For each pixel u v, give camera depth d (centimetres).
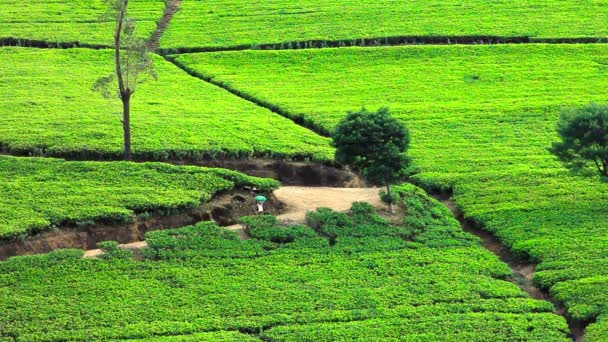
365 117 8769
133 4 15888
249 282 7575
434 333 6900
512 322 7050
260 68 13338
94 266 7688
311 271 7769
